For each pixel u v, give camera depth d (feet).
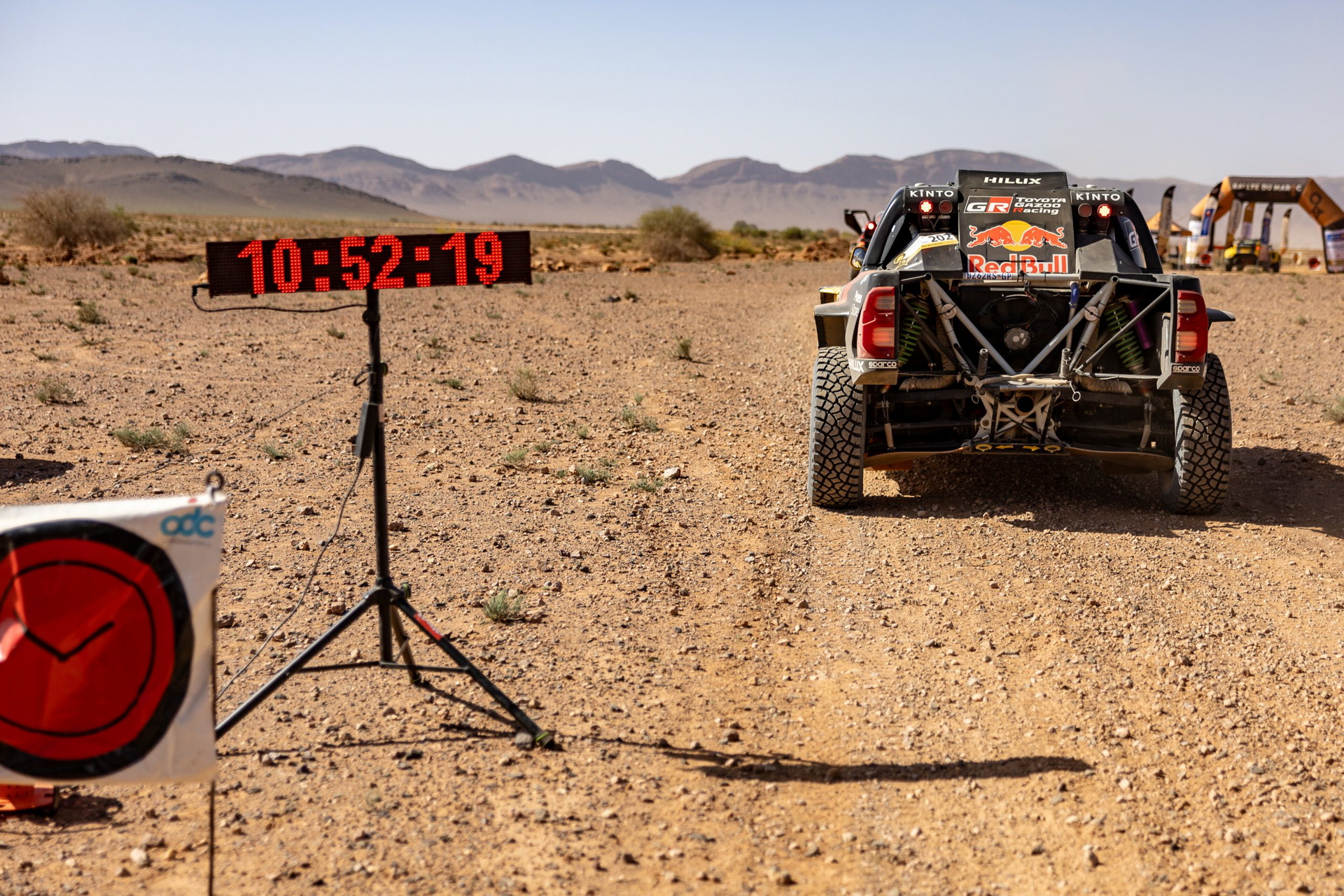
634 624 17.17
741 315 70.33
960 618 17.40
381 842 10.79
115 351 47.62
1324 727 13.52
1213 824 11.41
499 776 12.20
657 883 10.21
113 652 9.65
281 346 50.65
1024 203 23.53
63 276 91.20
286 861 10.44
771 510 23.93
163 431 31.17
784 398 38.68
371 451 13.51
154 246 144.15
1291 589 18.56
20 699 9.55
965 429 23.50
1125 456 22.75
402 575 19.25
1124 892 10.23
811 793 12.03
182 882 10.08
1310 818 11.46
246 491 24.80
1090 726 13.61
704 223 162.40
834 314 24.90
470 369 44.70
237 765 12.46
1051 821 11.45
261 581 18.78
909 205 25.07
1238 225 136.67
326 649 15.87
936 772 12.51
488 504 24.17
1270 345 52.90
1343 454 29.35
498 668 15.28
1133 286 22.29
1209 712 13.98
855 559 20.51
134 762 9.73
